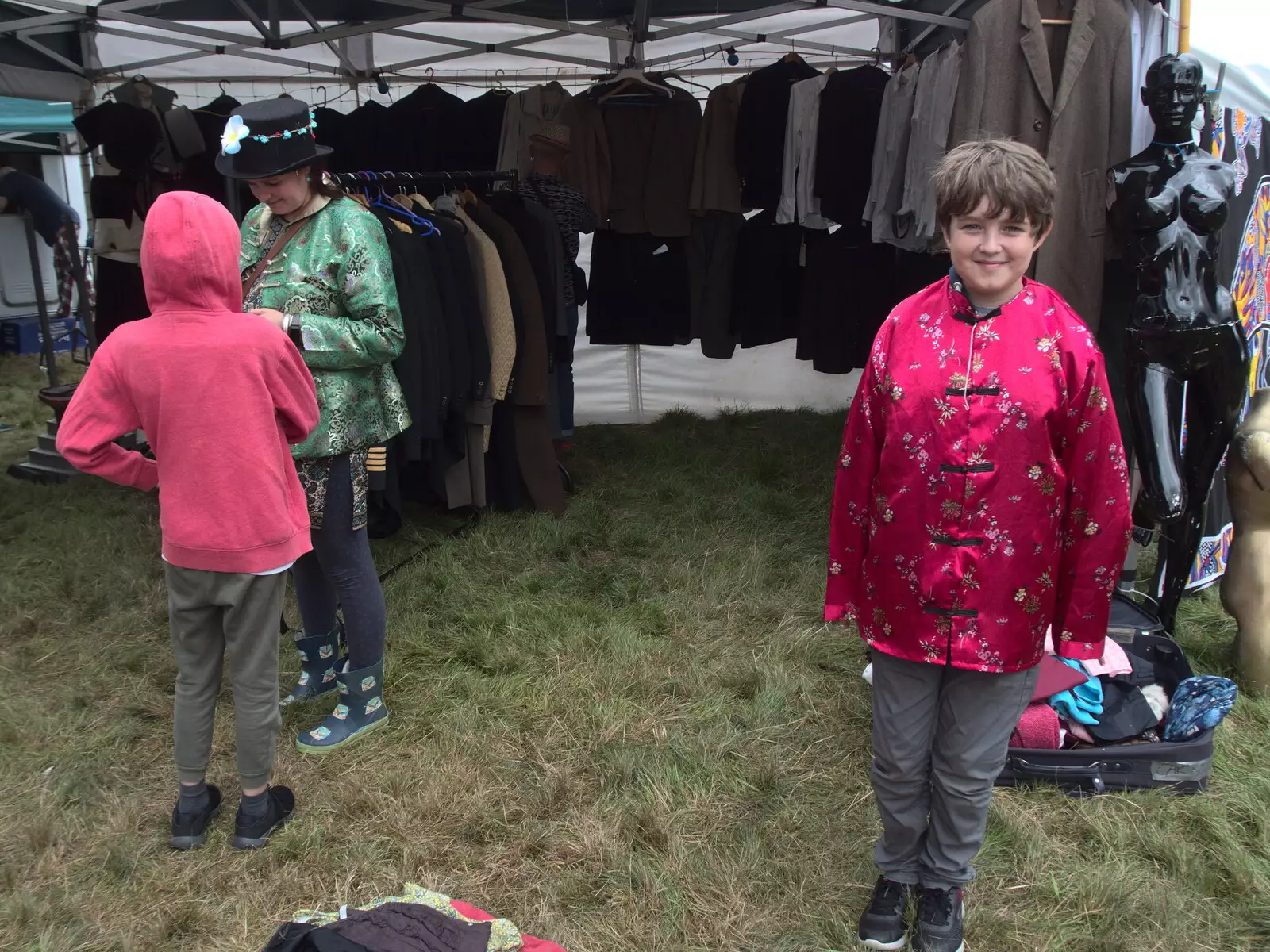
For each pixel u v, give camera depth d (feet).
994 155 5.29
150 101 18.13
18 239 30.17
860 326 19.34
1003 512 5.67
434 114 19.67
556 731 9.57
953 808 6.28
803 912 7.13
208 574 7.09
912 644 6.04
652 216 19.36
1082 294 11.27
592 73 22.80
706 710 9.93
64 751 9.16
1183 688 8.95
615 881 7.45
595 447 20.84
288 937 5.29
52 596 12.88
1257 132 11.82
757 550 14.39
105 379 6.84
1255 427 9.80
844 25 20.39
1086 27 10.75
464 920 5.82
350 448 8.63
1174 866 7.47
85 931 6.97
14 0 17.65
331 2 19.12
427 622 12.05
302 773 8.88
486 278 14.30
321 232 8.44
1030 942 6.79
